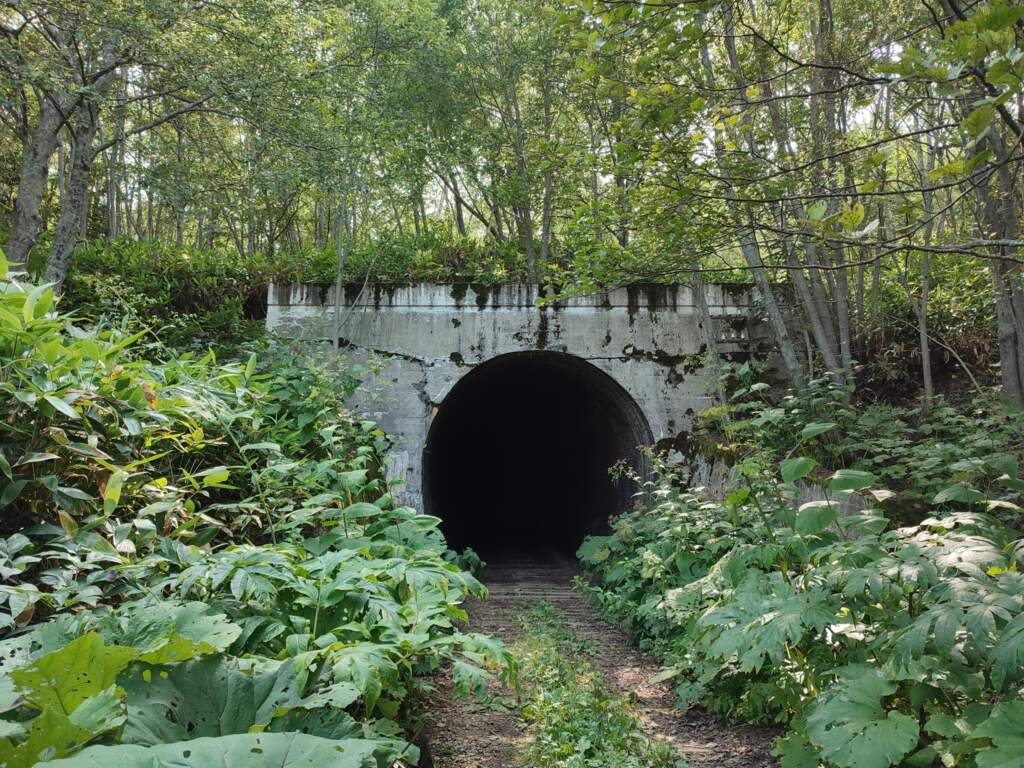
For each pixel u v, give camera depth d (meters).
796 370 9.41
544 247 12.85
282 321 10.79
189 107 10.83
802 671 4.23
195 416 4.72
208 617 2.54
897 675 3.15
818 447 8.60
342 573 3.24
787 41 8.27
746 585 4.36
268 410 6.58
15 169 15.85
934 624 2.92
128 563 3.20
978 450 6.61
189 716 2.13
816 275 9.87
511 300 11.09
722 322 11.28
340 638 3.13
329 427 6.73
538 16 11.31
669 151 4.46
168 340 10.05
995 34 2.38
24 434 3.39
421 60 12.26
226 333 10.76
